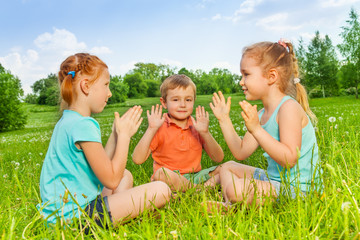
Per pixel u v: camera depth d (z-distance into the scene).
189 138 3.09
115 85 71.50
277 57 2.41
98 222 1.99
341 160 2.61
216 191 2.54
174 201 2.42
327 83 52.75
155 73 111.38
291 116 2.28
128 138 2.24
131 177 2.70
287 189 2.14
